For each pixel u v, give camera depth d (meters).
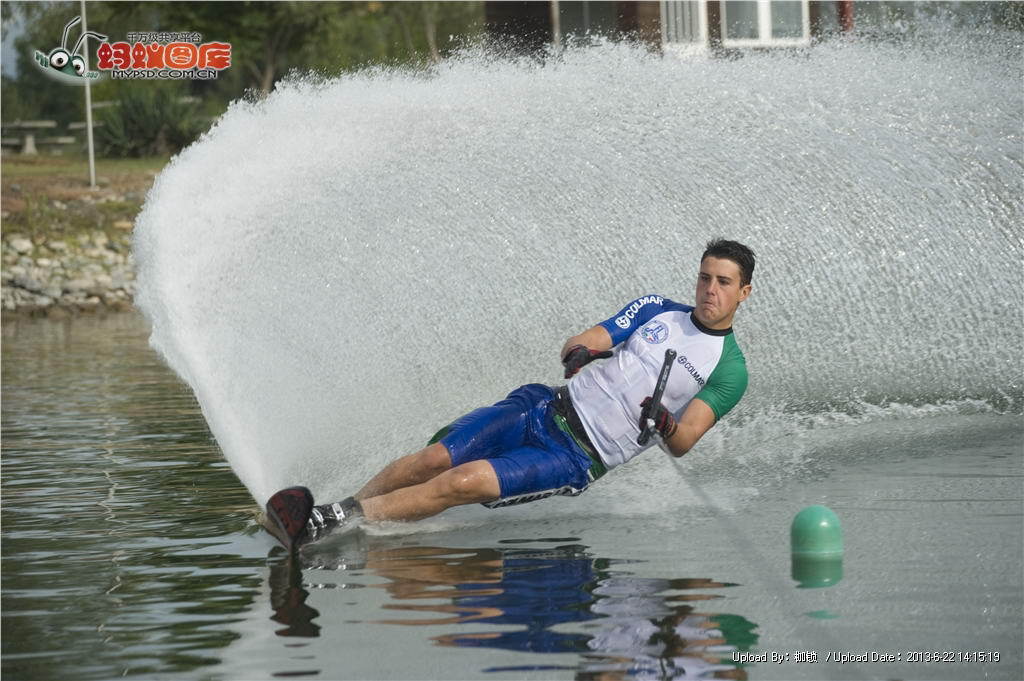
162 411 26.11
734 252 15.31
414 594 12.33
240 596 12.46
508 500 15.12
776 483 17.25
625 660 10.31
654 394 14.84
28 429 23.78
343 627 11.38
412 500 14.62
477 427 15.27
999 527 14.30
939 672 10.00
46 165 85.81
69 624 11.73
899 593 11.96
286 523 13.81
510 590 12.35
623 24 41.97
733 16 41.22
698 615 11.41
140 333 47.34
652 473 17.97
